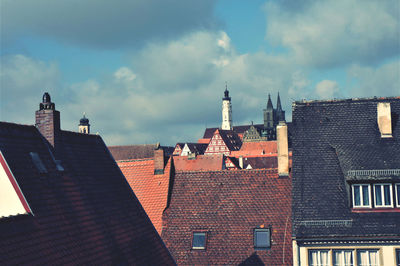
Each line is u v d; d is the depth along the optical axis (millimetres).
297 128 31812
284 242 29656
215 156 74562
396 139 29984
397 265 25719
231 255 29812
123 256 18875
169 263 22234
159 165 35031
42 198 16453
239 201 32500
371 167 27625
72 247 16078
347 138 30672
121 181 23250
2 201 15469
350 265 26125
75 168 20078
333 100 32812
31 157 17516
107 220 19625
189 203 33125
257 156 125750
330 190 28250
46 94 19859
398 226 26000
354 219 26688
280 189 32500
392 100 32250
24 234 14164
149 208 33406
